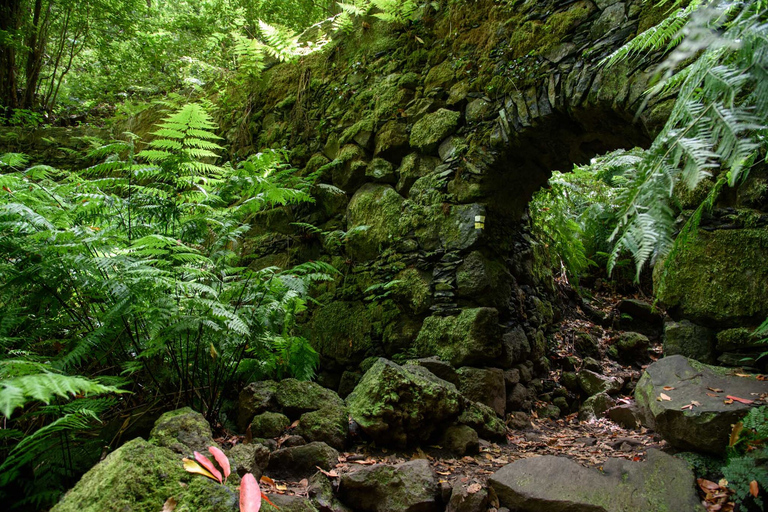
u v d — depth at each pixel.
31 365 1.65
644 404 3.02
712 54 0.97
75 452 2.12
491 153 4.12
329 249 4.93
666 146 0.93
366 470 2.43
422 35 4.90
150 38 7.94
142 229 2.86
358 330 4.46
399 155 4.81
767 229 2.92
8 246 2.34
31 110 7.82
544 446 3.31
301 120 5.59
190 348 2.70
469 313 3.93
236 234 3.28
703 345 3.13
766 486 2.00
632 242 0.82
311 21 7.53
